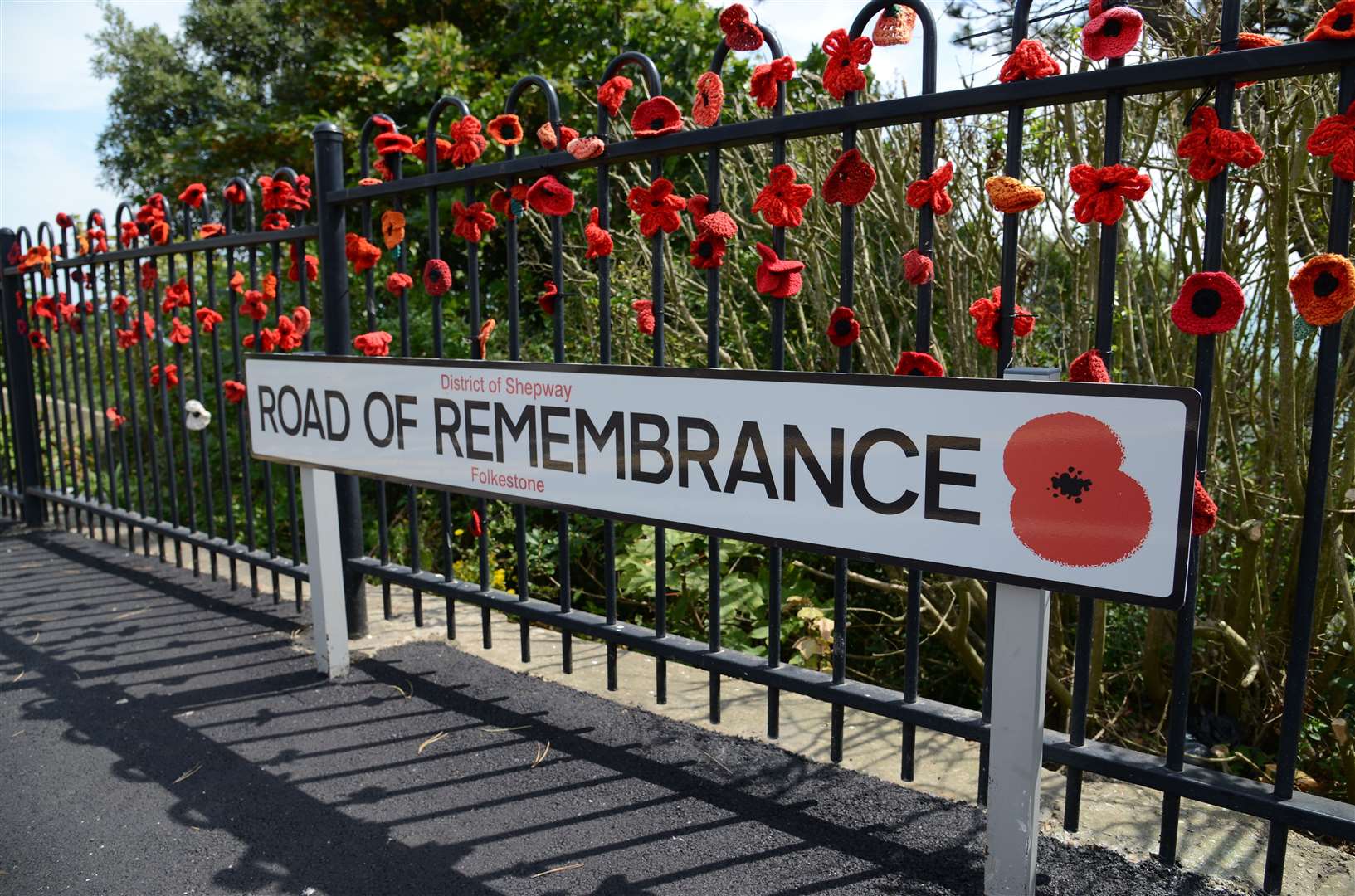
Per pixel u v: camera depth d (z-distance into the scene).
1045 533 1.56
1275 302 2.80
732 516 1.98
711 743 2.55
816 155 3.93
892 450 1.72
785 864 1.99
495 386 2.42
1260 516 3.15
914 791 2.26
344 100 8.63
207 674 3.19
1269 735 3.19
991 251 3.83
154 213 4.24
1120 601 1.49
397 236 2.98
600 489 2.23
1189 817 2.09
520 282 6.71
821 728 2.62
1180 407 1.39
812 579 4.55
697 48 7.10
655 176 2.32
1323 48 1.41
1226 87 1.52
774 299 2.11
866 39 1.88
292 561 3.79
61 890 1.99
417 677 3.10
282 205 3.46
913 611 2.06
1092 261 3.02
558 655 3.28
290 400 3.05
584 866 2.00
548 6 7.56
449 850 2.08
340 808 2.28
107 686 3.11
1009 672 1.67
